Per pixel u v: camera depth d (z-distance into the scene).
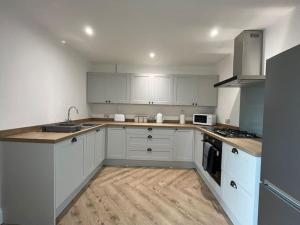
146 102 4.70
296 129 1.18
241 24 2.48
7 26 2.14
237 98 3.45
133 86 4.70
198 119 4.52
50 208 2.06
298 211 1.16
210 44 3.27
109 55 4.10
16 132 2.30
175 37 2.98
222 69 4.28
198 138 3.88
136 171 3.95
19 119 2.36
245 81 2.58
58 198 2.16
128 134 4.30
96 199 2.71
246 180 1.86
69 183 2.45
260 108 2.71
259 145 2.01
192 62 4.59
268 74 1.49
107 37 3.04
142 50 3.69
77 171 2.71
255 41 2.65
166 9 2.14
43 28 2.73
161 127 4.26
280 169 1.33
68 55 3.59
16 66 2.29
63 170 2.27
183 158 4.28
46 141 2.03
